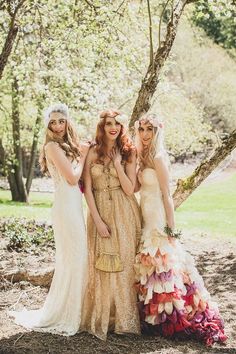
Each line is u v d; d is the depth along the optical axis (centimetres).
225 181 2741
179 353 436
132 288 475
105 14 903
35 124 1834
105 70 1186
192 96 3300
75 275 470
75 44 1005
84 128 1756
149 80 731
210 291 643
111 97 1452
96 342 449
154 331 471
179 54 3322
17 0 780
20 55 1140
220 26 3588
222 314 548
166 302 461
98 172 476
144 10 1059
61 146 470
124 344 446
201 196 2252
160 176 473
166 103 2248
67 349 433
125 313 468
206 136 2664
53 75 1154
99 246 473
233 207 1852
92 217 475
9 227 932
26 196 2128
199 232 1086
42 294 590
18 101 1680
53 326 476
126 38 1005
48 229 927
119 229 473
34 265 711
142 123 479
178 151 2545
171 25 735
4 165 2039
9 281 621
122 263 471
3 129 2006
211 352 443
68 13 989
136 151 479
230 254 859
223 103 3284
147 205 479
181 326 459
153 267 466
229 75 3381
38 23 984
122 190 479
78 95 1195
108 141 475
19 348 431
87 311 475
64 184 472
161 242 471
